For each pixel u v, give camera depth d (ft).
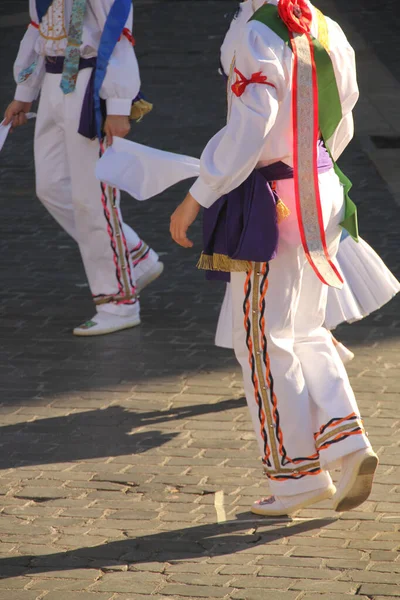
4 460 43.16
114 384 50.62
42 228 76.84
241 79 32.73
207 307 60.90
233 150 32.60
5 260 69.92
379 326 57.11
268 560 35.09
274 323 35.55
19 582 34.19
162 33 150.71
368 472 34.96
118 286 57.26
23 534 37.24
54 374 52.03
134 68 52.95
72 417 47.11
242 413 47.03
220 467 41.98
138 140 99.66
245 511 38.42
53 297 63.16
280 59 33.04
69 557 35.65
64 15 53.11
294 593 33.04
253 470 41.68
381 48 136.56
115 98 52.85
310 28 33.99
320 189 34.78
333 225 36.11
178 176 42.22
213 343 55.52
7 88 122.11
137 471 41.88
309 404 36.22
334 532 36.78
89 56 52.90
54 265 68.90
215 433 45.03
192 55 136.87
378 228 73.77
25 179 89.81
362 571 34.19
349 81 35.17
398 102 110.73
